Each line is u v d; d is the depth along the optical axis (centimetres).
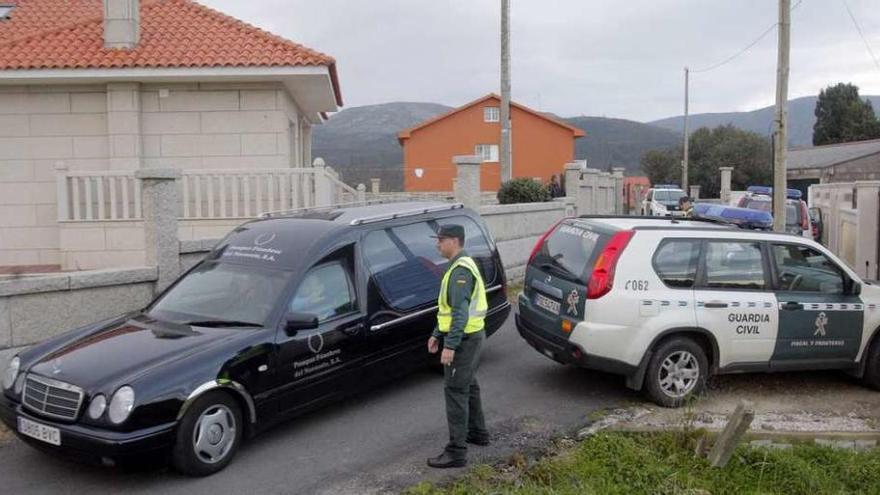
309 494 484
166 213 795
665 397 652
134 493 486
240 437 535
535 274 732
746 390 720
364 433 590
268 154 1380
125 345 537
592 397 684
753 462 537
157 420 484
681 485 497
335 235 638
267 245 641
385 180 2869
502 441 576
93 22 1432
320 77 1339
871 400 696
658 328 641
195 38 1384
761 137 5878
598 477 503
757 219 1203
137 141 1342
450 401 525
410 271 691
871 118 6338
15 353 664
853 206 1862
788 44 1497
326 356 593
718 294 664
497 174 4788
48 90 1341
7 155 1351
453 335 510
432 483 499
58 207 1217
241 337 543
